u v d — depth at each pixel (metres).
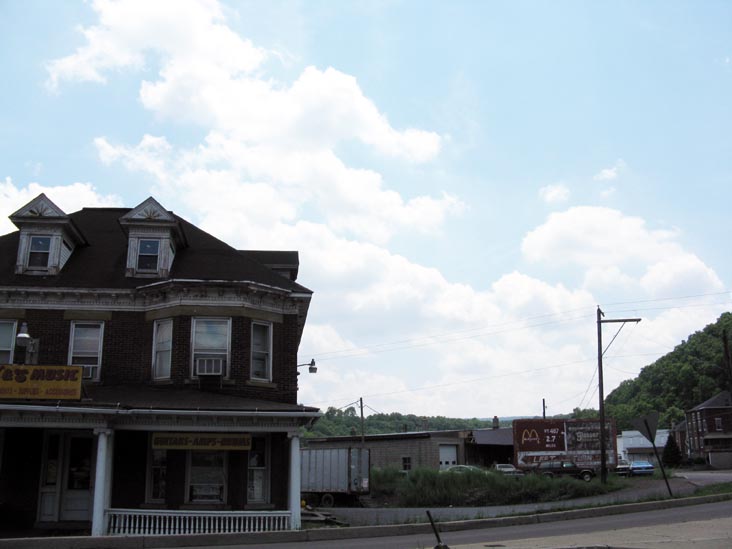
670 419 123.56
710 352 127.06
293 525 19.50
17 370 18.75
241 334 22.67
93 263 24.44
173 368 22.25
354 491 34.84
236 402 20.61
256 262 25.39
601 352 39.12
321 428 126.56
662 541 15.14
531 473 40.91
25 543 16.30
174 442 20.11
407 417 146.25
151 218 23.97
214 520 19.33
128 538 17.00
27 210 23.55
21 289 22.55
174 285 22.52
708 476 54.09
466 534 18.72
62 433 21.77
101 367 22.78
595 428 48.19
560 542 15.46
